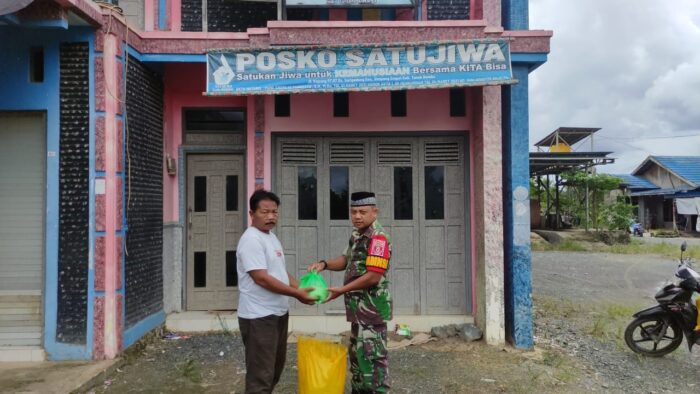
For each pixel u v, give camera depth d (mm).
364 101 6070
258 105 5969
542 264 13680
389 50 5027
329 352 3416
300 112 6023
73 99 4664
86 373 4273
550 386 4410
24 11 4074
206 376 4574
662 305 5316
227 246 6273
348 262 3768
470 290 6055
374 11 6074
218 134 6242
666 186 33406
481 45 4988
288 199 6086
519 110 5461
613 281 10906
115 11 4781
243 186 6262
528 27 5590
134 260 5086
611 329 6574
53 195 4652
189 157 6285
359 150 6145
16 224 4750
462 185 6113
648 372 4914
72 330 4641
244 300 3361
